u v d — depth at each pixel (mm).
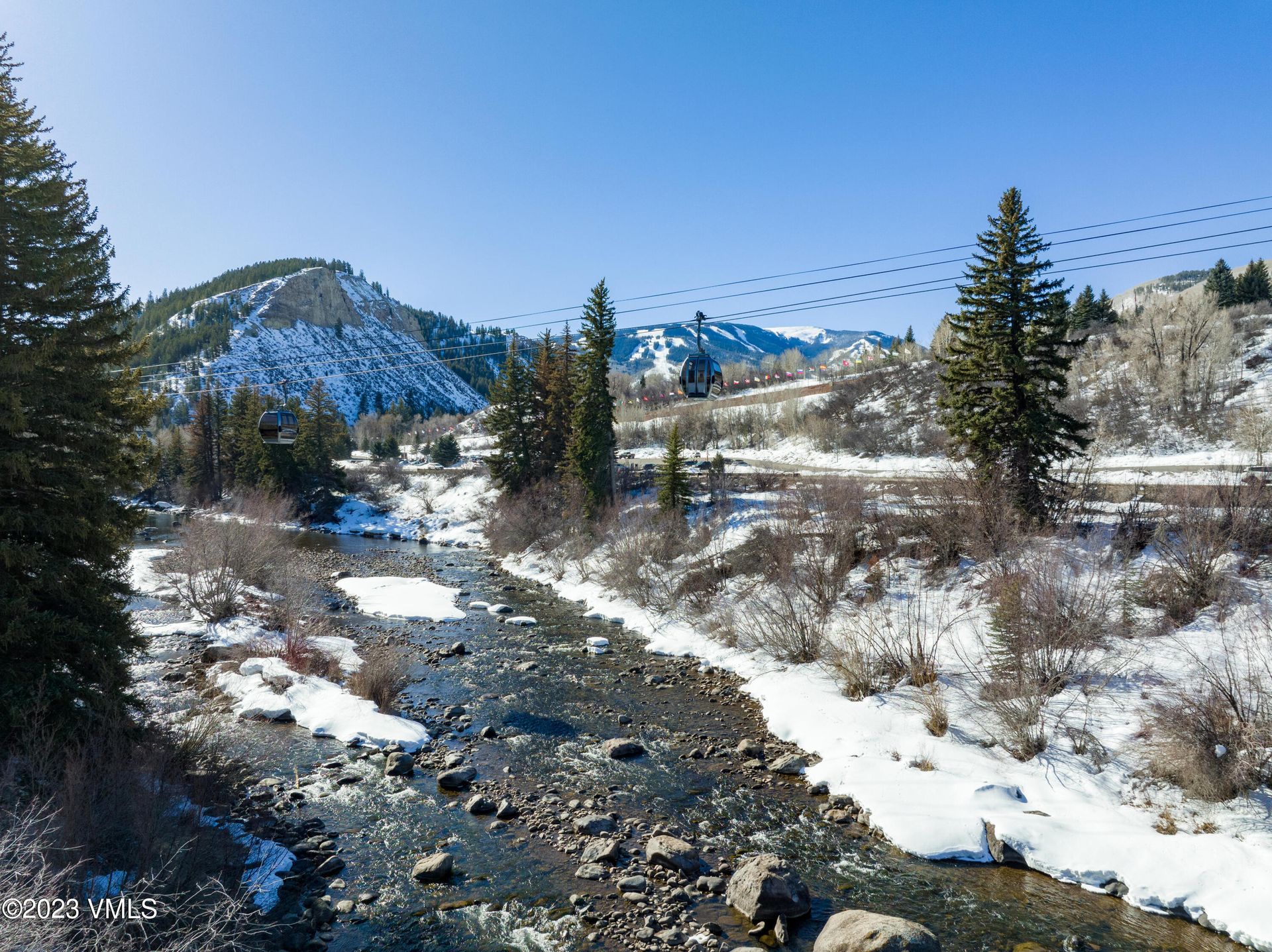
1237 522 15922
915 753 12336
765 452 60625
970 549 19984
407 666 18078
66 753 8617
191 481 69250
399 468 72062
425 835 10094
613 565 29094
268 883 8500
